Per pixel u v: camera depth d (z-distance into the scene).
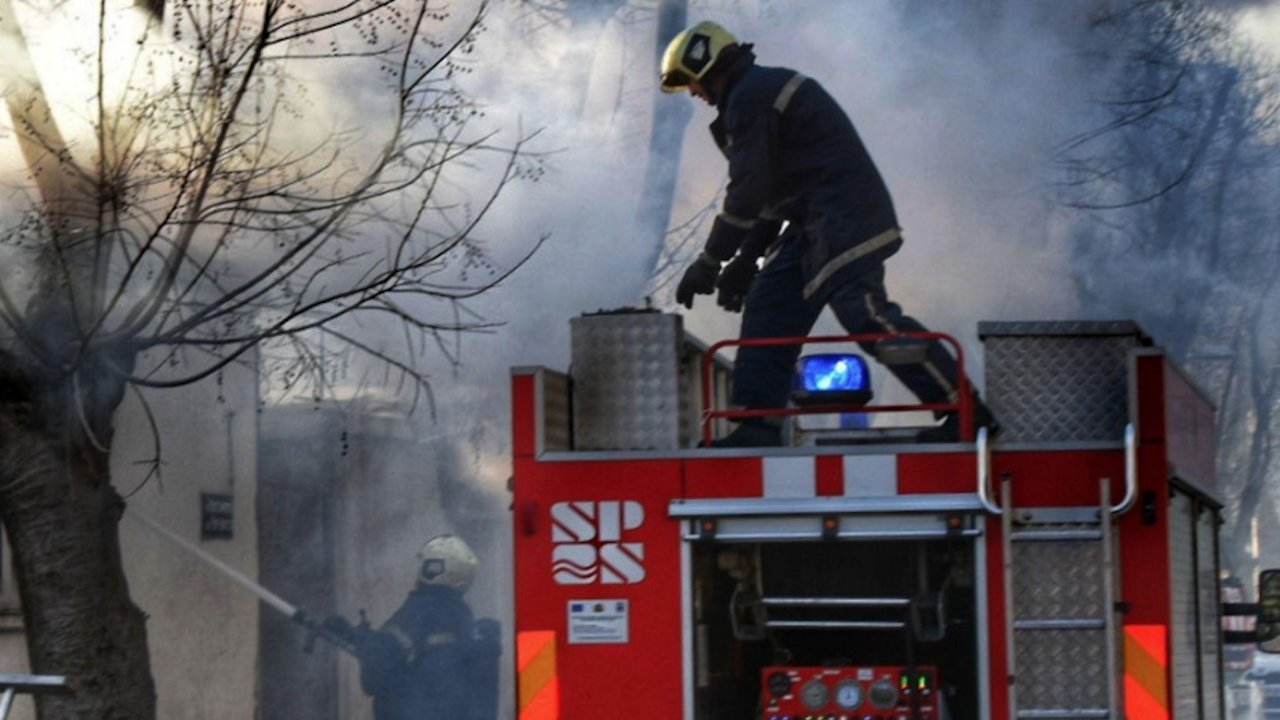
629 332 7.47
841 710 7.20
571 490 7.27
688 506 7.19
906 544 7.69
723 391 9.86
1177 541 7.32
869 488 7.14
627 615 7.21
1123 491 7.01
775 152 8.30
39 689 7.10
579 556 7.25
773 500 7.17
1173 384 7.20
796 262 8.61
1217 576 8.82
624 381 7.45
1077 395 7.33
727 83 8.52
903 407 7.33
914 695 7.11
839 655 7.80
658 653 7.18
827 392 7.54
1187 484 7.41
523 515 7.27
